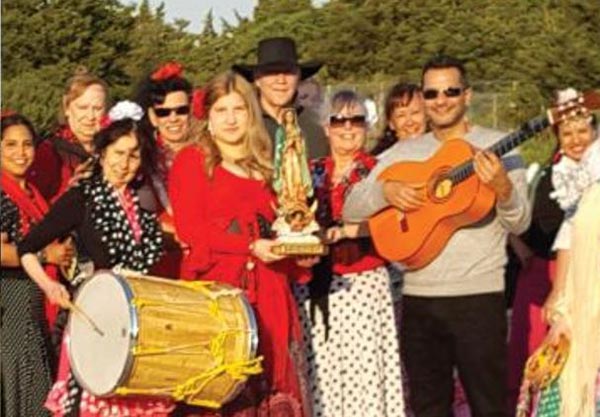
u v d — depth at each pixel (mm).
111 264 9594
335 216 10617
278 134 9594
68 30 52250
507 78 48469
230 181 9523
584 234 7973
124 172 9617
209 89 9648
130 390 8875
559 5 50000
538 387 8312
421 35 52000
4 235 10312
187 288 9086
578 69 46688
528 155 25656
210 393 9047
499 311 10180
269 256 9398
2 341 10281
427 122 11672
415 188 10109
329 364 10484
